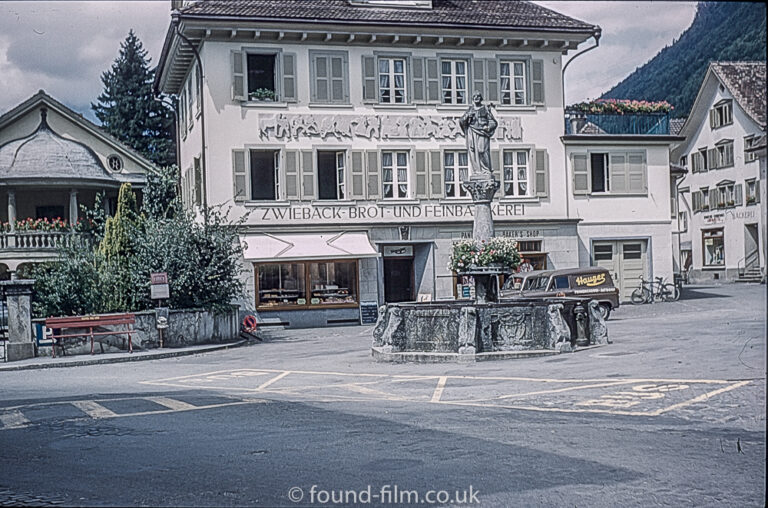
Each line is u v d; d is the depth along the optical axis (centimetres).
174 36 3497
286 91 3453
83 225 3797
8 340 2352
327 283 3412
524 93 3716
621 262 3800
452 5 3756
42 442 1019
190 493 749
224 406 1291
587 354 1888
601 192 3769
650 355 1797
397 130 3556
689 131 5422
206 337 2717
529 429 1041
